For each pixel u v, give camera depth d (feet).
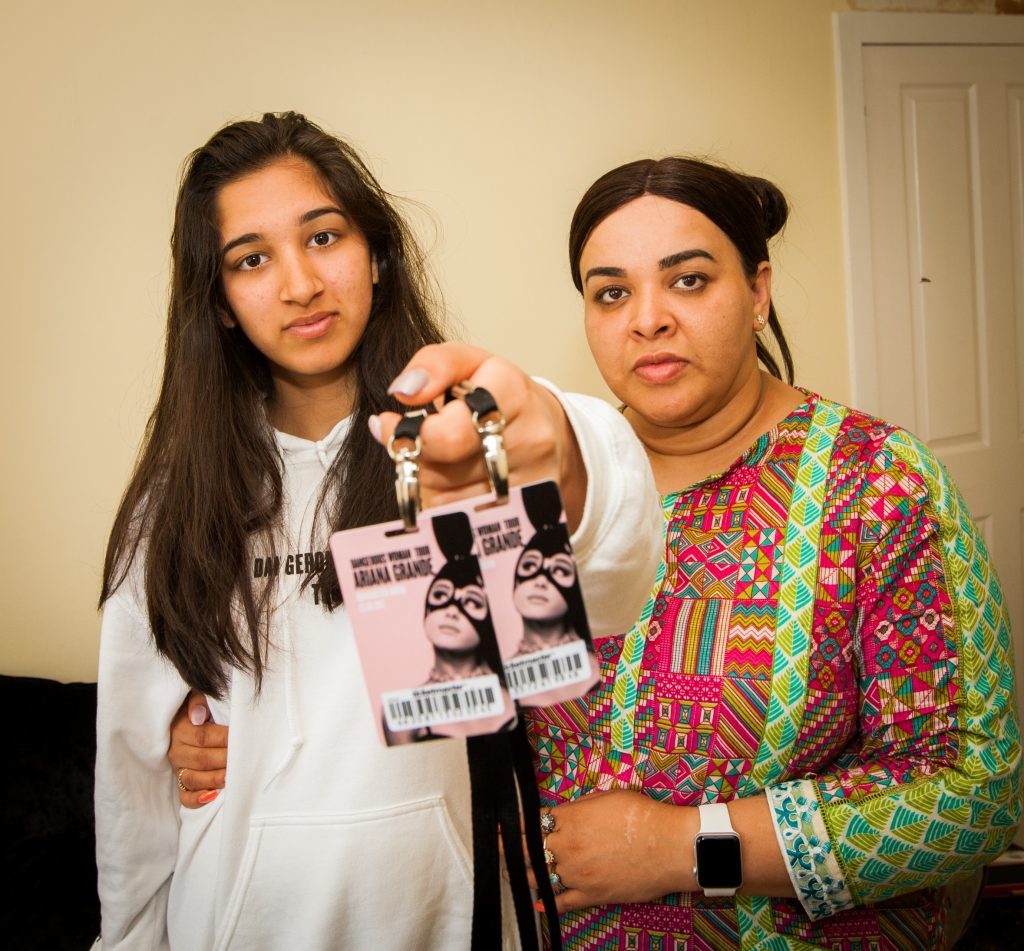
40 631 8.03
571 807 3.42
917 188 9.29
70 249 7.77
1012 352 9.66
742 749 3.37
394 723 1.94
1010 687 3.32
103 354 7.86
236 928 3.50
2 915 6.22
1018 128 9.62
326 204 3.40
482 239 8.22
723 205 3.61
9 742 7.02
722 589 3.48
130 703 3.81
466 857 3.63
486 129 8.18
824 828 3.21
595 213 3.75
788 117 8.89
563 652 1.92
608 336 3.72
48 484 7.94
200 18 7.71
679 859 3.25
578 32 8.32
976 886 5.84
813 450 3.53
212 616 3.54
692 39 8.59
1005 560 9.67
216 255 3.51
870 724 3.38
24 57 7.61
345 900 3.44
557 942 2.27
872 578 3.34
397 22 7.96
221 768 3.77
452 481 1.98
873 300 9.17
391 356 3.67
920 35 9.12
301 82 7.85
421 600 1.93
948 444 9.56
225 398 3.68
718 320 3.56
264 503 3.65
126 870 3.84
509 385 1.91
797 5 8.84
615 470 2.33
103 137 7.70
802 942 3.40
